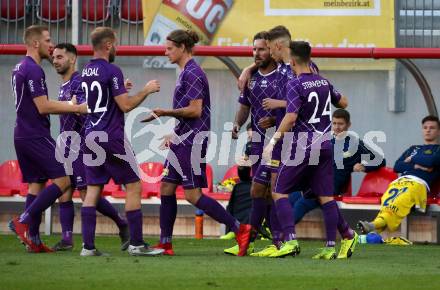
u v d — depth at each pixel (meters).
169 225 29.88
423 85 40.28
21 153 29.80
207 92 29.19
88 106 28.20
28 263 26.17
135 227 28.84
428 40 42.75
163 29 42.91
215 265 26.17
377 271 25.11
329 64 44.03
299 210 36.94
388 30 41.56
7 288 20.84
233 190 38.47
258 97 30.56
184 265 26.05
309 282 22.52
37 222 30.03
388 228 37.62
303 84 27.73
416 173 38.31
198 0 42.62
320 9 41.81
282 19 42.06
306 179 28.70
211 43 42.62
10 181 42.50
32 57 29.48
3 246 33.62
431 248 35.12
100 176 28.69
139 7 44.31
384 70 43.72
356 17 41.75
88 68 28.14
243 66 44.34
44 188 30.59
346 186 40.00
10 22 44.97
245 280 22.77
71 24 44.91
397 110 43.56
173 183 29.64
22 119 29.55
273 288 21.41
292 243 28.80
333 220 28.53
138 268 25.09
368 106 43.91
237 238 29.75
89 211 28.77
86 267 25.17
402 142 43.66
